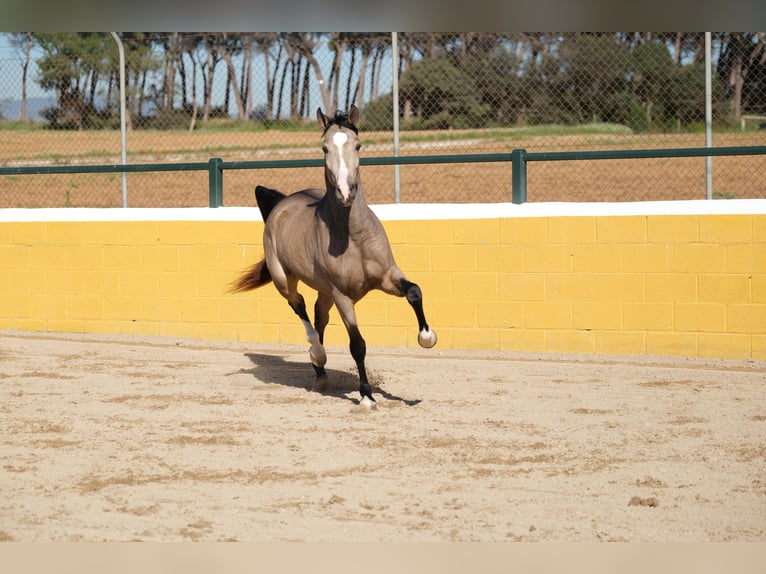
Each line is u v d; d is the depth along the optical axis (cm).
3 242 1216
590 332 1012
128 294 1170
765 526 510
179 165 1152
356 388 879
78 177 2144
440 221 1048
